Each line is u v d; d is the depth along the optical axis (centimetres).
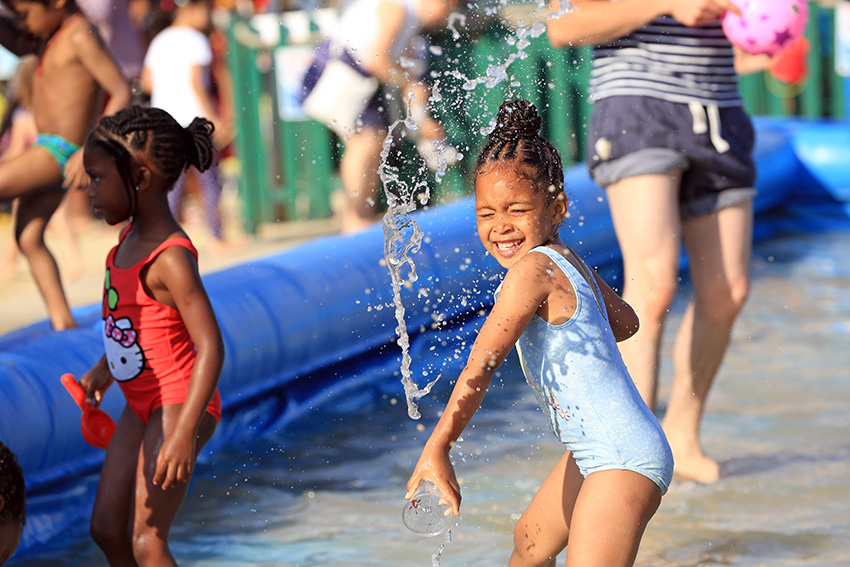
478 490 523
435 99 464
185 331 412
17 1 619
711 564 436
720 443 583
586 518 336
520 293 339
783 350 757
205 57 1102
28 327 615
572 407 349
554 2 536
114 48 1149
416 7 992
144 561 396
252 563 454
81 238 1276
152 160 409
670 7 508
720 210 524
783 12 509
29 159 615
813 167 1320
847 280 970
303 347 665
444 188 1041
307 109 1041
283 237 1202
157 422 402
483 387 335
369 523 494
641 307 518
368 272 725
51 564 460
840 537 459
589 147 540
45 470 504
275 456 588
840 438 583
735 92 538
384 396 688
